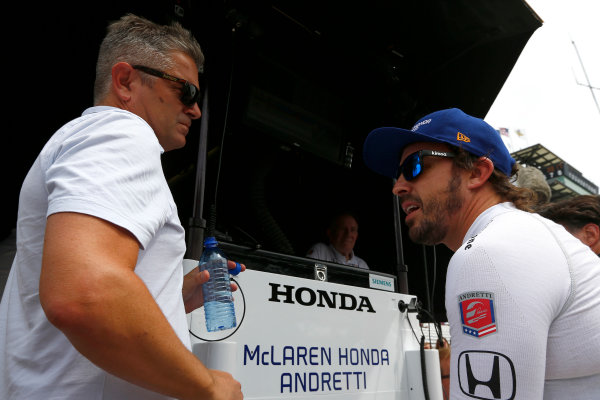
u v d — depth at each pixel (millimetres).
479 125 1095
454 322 792
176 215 845
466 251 811
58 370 661
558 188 24859
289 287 1515
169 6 1811
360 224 3008
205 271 1019
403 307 1938
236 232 2455
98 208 615
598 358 742
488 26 2484
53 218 614
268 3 2191
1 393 703
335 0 2301
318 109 2662
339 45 2553
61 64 2072
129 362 573
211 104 1890
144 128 794
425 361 1780
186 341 776
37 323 702
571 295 771
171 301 767
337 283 1703
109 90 960
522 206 1023
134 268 674
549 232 852
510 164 1132
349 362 1619
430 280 3053
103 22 1904
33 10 1836
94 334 542
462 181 1077
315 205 3105
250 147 2684
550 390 777
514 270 742
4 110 2166
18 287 767
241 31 2201
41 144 2346
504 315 714
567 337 760
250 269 1447
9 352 720
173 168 2299
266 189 3055
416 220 1147
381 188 2865
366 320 1748
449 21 2465
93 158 673
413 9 2375
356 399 1593
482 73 2781
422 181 1128
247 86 2336
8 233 2260
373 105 2863
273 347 1397
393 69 2717
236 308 1344
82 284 542
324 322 1584
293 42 2457
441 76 2826
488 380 695
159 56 981
